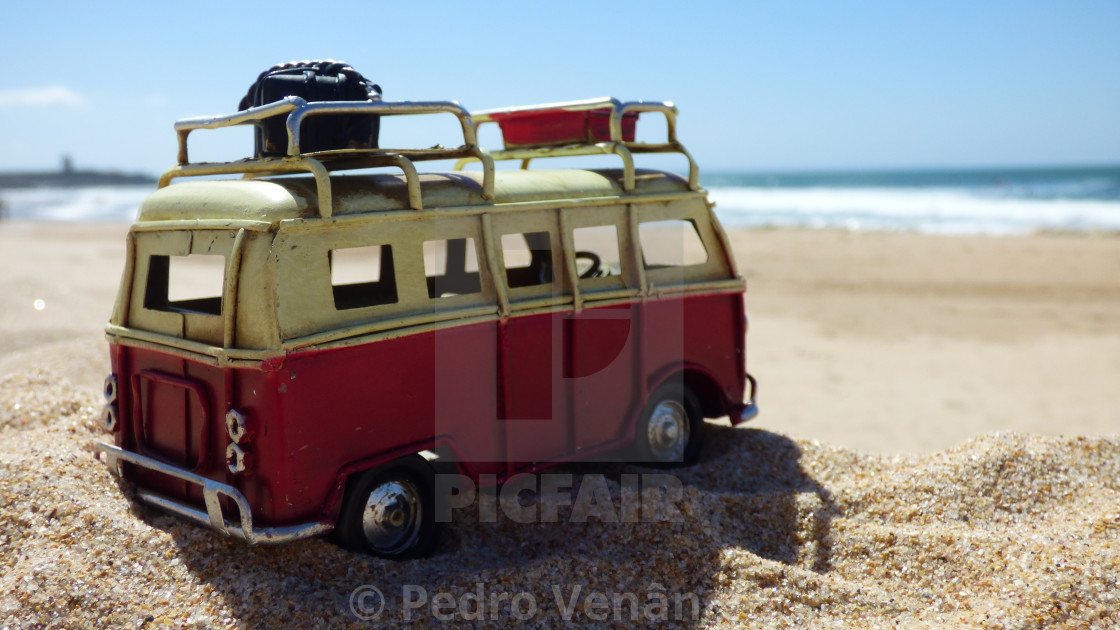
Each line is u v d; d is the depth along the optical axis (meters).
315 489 4.03
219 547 4.24
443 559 4.52
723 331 6.03
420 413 4.39
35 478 4.72
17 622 3.73
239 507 3.89
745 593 4.25
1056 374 11.52
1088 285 19.03
